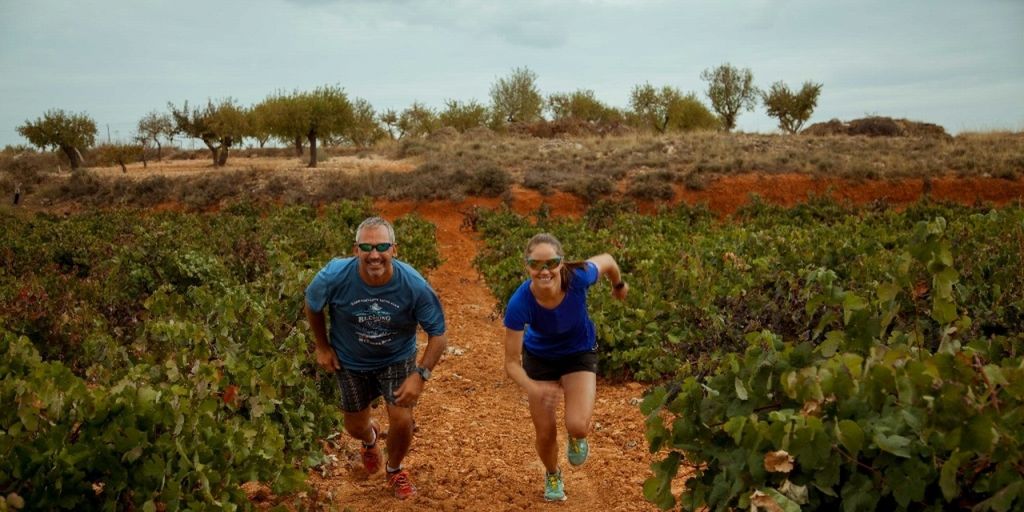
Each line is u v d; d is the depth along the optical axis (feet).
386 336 16.11
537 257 14.49
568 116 169.58
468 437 22.18
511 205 87.71
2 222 69.62
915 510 10.14
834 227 58.44
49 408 12.95
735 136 124.67
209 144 127.03
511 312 15.30
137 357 20.54
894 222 63.62
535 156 109.91
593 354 16.12
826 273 18.62
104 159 128.98
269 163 127.24
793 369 10.85
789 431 10.05
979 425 9.11
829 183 93.86
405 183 92.02
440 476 18.71
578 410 15.48
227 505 13.47
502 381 28.99
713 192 91.97
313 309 15.87
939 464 9.88
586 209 87.71
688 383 11.75
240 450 14.90
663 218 72.49
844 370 10.44
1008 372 9.91
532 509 16.70
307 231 52.70
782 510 9.73
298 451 18.56
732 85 160.35
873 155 106.22
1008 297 24.09
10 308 26.81
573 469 19.36
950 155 104.83
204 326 20.44
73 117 131.75
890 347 12.38
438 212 86.22
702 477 11.63
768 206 81.71
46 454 12.41
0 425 12.73
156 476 12.94
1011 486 8.89
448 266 64.69
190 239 49.42
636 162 101.14
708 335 27.02
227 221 68.33
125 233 60.23
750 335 12.46
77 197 101.14
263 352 21.45
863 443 10.13
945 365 10.12
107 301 31.07
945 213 69.56
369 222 15.31
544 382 16.03
